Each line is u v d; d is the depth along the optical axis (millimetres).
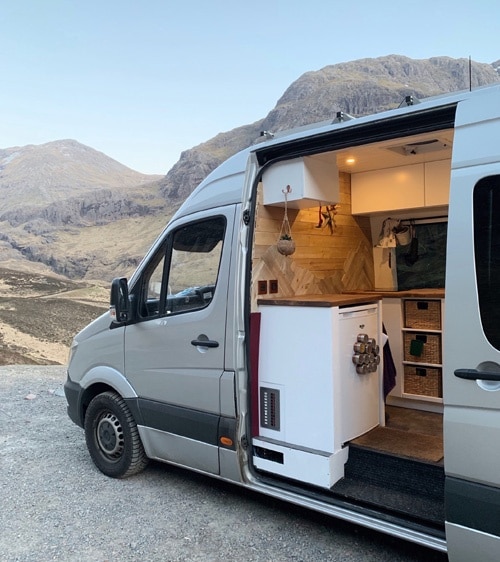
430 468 2912
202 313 3475
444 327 2371
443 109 2570
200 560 3010
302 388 3307
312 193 3502
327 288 4477
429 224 4930
